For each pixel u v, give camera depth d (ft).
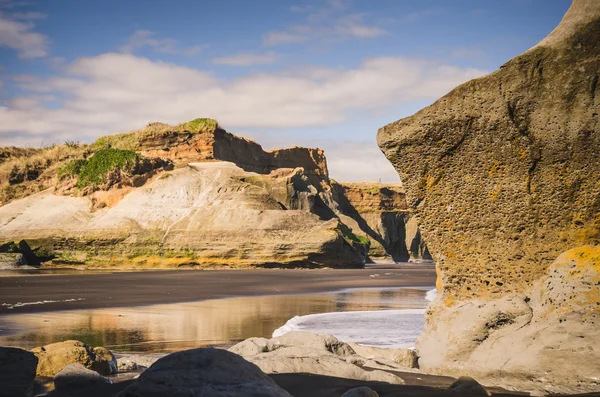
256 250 195.52
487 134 33.68
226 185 215.72
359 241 279.49
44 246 201.77
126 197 215.51
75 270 181.16
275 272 173.47
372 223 372.99
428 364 33.04
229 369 18.75
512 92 33.06
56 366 32.96
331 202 320.09
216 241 196.95
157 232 201.05
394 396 23.89
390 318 66.33
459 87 34.27
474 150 34.06
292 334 35.88
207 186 216.95
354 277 152.15
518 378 28.78
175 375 18.06
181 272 169.68
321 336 35.45
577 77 32.01
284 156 327.47
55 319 63.77
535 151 32.73
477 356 31.09
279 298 92.89
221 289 109.40
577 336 28.27
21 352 28.27
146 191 215.51
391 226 380.37
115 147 264.72
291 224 203.82
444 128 34.50
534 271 32.68
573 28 32.55
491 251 33.81
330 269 197.36
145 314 69.51
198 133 260.21
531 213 32.96
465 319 32.63
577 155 31.96
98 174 222.89
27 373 25.61
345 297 95.20
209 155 254.88
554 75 32.50
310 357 29.53
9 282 120.16
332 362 28.89
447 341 32.65
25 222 210.59
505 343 30.50
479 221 34.14
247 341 35.32
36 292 97.30
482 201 34.04
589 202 31.68
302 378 26.66
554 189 32.48
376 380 27.76
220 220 202.39
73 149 271.90
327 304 83.41
